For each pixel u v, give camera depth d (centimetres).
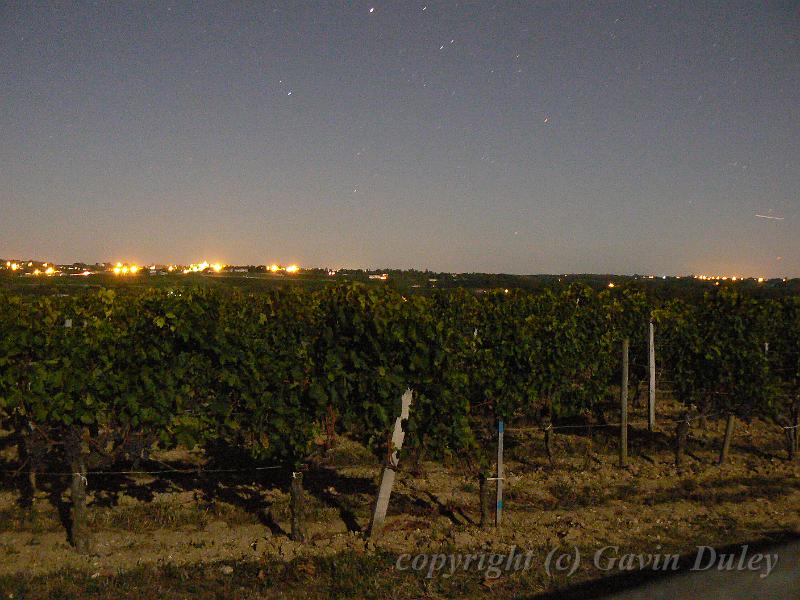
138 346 739
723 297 1259
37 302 965
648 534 788
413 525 808
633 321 1485
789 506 907
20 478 907
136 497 872
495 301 1431
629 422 1427
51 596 581
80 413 699
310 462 1034
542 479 1028
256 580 631
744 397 1168
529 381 1082
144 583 616
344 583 624
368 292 827
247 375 770
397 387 779
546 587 625
